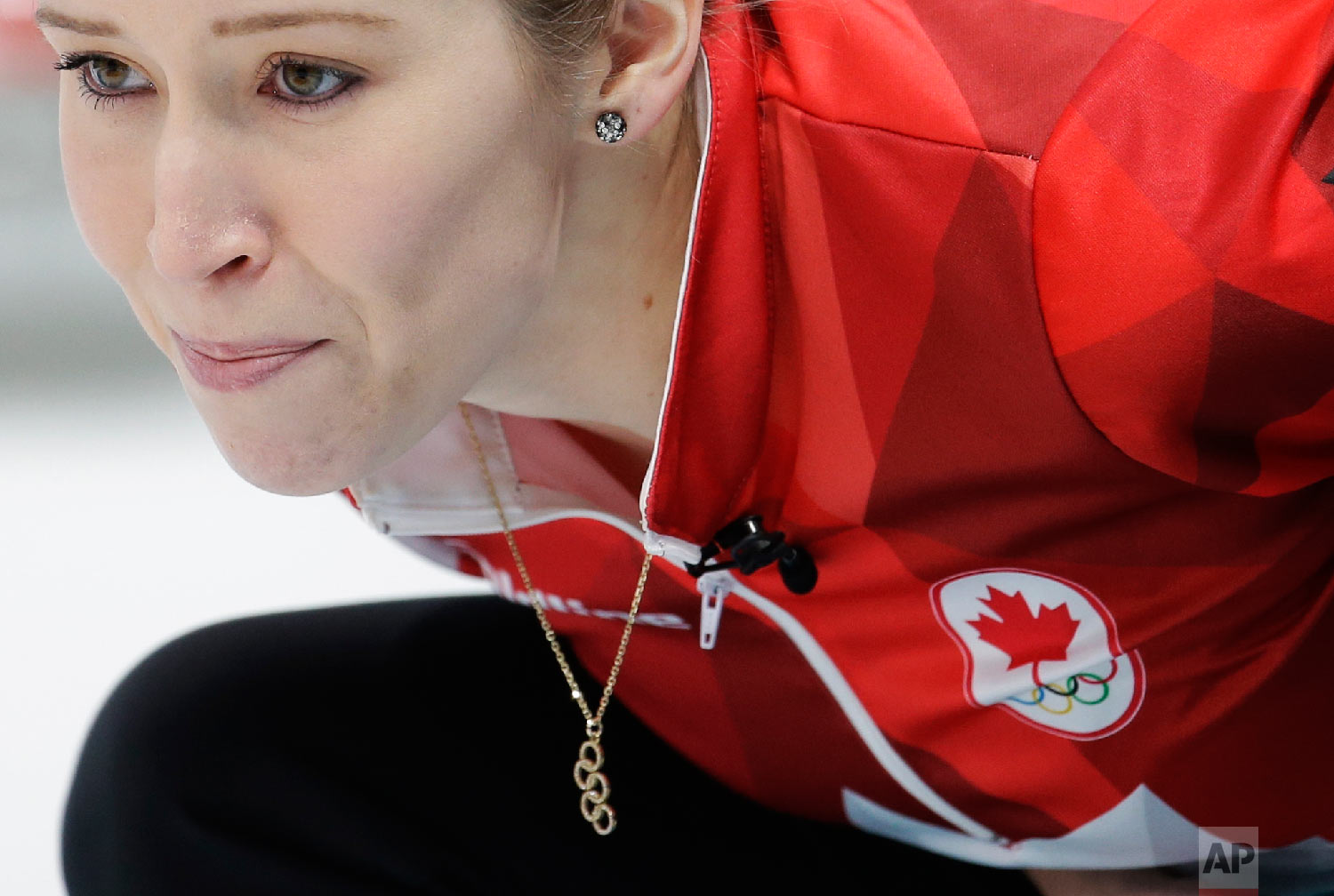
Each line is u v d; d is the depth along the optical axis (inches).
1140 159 101.7
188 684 156.9
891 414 117.0
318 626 167.3
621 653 146.9
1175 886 144.4
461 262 101.5
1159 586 121.3
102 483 362.6
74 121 103.1
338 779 150.4
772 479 129.2
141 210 102.7
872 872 153.8
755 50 117.9
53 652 285.7
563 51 101.2
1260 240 98.3
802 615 135.5
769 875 151.6
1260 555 118.9
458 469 145.3
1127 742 131.1
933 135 107.3
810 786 151.4
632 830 152.5
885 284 112.3
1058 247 102.6
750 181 116.3
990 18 110.6
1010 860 145.3
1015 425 111.8
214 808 148.3
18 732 258.5
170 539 334.6
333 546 333.7
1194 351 101.3
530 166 102.5
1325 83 100.6
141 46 92.0
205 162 94.3
